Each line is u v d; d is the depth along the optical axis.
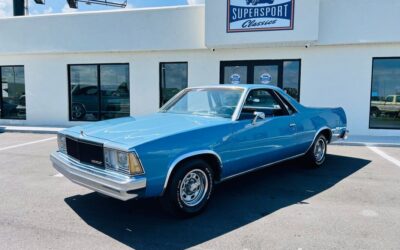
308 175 5.63
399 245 3.14
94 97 11.90
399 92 9.40
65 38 11.50
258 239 3.29
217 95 4.80
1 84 12.77
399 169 5.98
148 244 3.20
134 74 11.27
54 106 12.21
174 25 10.51
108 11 10.99
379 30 9.02
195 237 3.35
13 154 7.34
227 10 9.70
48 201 4.37
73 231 3.48
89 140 3.66
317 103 9.84
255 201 4.38
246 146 4.38
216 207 4.17
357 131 9.66
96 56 11.59
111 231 3.49
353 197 4.50
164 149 3.46
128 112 11.56
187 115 4.73
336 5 9.22
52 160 4.36
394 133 9.45
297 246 3.13
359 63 9.46
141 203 4.32
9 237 3.33
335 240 3.25
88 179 3.55
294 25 9.21
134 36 10.86
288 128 5.11
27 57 12.23
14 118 12.81
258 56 10.16
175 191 3.62
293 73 9.98
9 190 4.81
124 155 3.29
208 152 3.88
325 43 9.39
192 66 10.71
